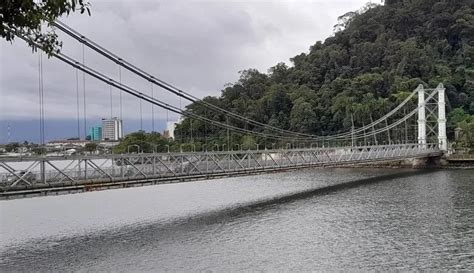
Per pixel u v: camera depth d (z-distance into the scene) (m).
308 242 30.03
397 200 46.66
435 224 34.34
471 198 46.34
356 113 113.25
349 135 90.44
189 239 31.45
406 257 26.06
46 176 31.16
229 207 45.12
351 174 80.69
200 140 98.94
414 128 109.19
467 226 33.41
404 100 99.56
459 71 119.50
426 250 27.39
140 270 24.80
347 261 25.59
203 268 24.97
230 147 99.12
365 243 29.39
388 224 34.84
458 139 92.75
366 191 54.84
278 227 34.84
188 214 41.38
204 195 56.47
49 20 11.41
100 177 33.91
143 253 28.06
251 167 48.12
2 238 32.59
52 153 45.41
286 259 26.28
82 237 32.50
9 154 34.78
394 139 111.06
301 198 50.25
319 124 120.69
